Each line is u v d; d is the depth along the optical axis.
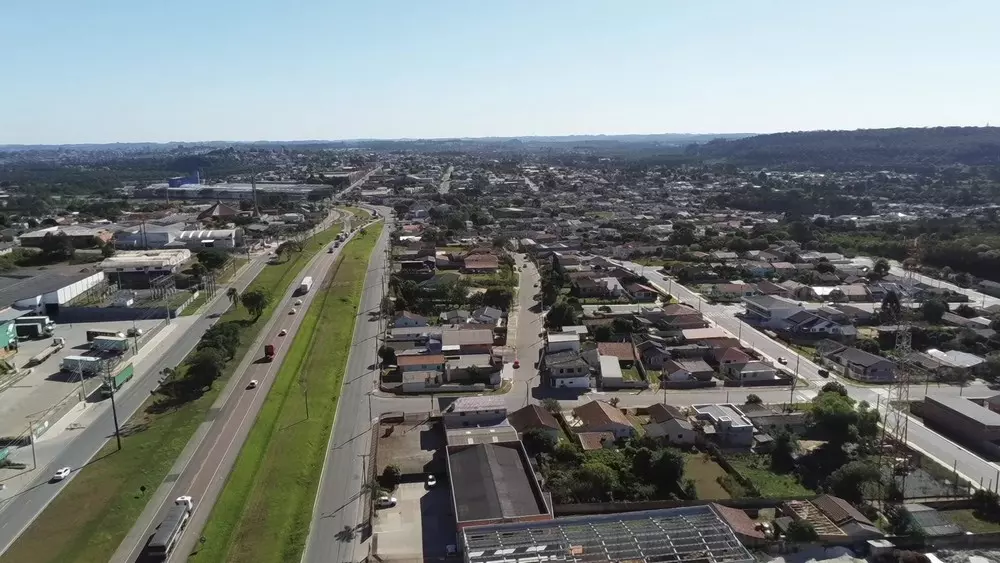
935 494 51.28
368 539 45.59
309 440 59.94
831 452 58.12
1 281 104.69
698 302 108.75
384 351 79.56
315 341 87.12
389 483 52.69
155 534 43.44
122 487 50.88
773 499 50.03
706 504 48.38
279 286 116.94
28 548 43.47
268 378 73.62
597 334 88.06
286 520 47.81
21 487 51.00
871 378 75.94
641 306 103.31
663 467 52.19
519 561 38.12
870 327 95.31
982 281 119.56
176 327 92.94
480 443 55.06
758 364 76.81
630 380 74.50
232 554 43.62
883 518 48.25
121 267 118.00
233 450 56.94
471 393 71.88
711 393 71.88
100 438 59.25
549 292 107.44
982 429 59.03
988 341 84.81
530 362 81.19
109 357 79.06
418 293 108.25
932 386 74.12
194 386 69.94
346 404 68.81
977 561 43.59
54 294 96.75
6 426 61.19
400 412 66.44
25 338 86.44
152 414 64.31
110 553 43.22
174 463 54.66
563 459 55.16
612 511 48.84
